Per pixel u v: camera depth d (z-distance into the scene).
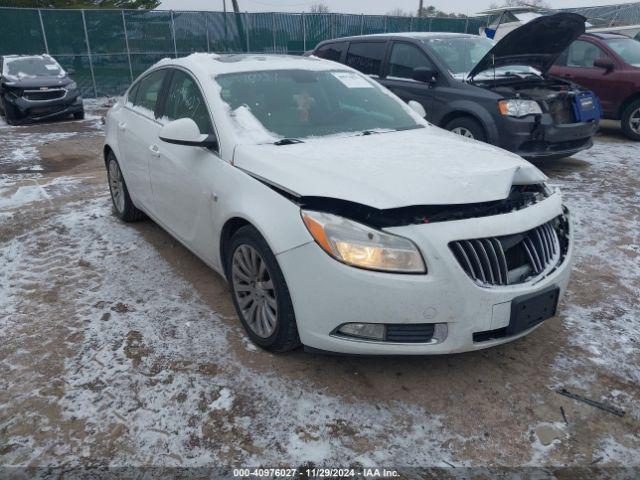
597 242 4.52
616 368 2.84
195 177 3.36
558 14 5.66
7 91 12.25
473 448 2.31
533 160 7.14
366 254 2.38
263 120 3.40
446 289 2.37
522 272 2.60
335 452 2.28
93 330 3.19
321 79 3.95
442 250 2.37
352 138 3.37
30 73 12.85
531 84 6.83
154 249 4.41
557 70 9.41
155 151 3.90
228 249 3.13
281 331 2.73
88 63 18.05
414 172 2.65
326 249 2.44
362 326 2.47
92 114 14.34
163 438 2.36
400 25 22.78
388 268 2.37
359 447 2.31
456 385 2.70
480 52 7.48
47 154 8.83
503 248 2.53
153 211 4.23
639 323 3.28
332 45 8.63
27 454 2.27
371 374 2.79
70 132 11.23
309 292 2.51
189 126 3.23
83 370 2.81
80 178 6.78
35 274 3.97
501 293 2.45
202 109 3.53
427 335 2.46
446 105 6.75
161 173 3.85
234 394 2.62
